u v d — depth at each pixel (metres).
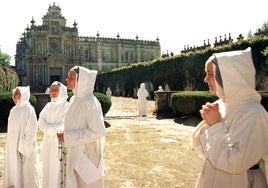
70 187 3.72
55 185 5.25
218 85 2.26
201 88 30.84
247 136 2.00
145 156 8.93
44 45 70.19
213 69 2.29
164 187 6.26
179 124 16.25
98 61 79.19
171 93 21.27
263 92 15.65
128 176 7.02
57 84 5.56
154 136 12.33
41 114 5.67
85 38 78.69
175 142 10.99
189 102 17.64
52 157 5.29
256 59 23.67
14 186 5.35
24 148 5.28
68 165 3.79
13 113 5.50
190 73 32.75
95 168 3.86
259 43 23.48
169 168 7.64
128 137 12.19
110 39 81.31
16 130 5.37
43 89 66.50
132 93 48.22
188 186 6.30
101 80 64.38
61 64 70.50
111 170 7.52
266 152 2.04
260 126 2.02
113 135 12.69
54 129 5.27
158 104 21.33
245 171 2.12
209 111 2.29
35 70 69.06
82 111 3.89
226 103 2.24
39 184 5.59
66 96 5.64
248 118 2.04
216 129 2.17
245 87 2.12
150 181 6.64
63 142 3.83
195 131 2.52
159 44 86.88
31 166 5.38
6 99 15.31
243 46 24.67
